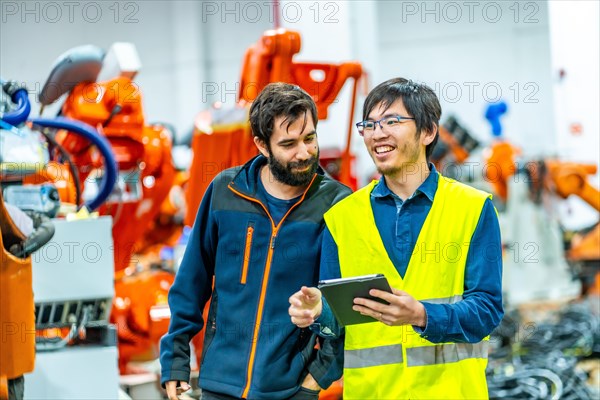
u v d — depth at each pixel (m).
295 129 2.36
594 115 8.91
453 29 11.47
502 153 6.78
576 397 4.27
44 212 3.07
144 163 4.53
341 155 4.47
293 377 2.44
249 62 4.02
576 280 7.27
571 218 9.34
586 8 8.89
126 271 4.84
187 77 11.52
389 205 2.33
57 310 3.15
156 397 4.23
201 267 2.57
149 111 11.77
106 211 4.49
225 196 2.54
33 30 10.45
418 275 2.25
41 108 4.30
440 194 2.30
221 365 2.47
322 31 7.55
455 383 2.23
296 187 2.49
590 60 8.89
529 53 11.17
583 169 7.01
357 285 2.03
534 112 11.19
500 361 5.18
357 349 2.31
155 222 5.81
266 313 2.45
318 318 2.29
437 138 2.35
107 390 3.15
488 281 2.20
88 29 11.03
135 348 4.48
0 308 2.59
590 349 5.60
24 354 2.67
